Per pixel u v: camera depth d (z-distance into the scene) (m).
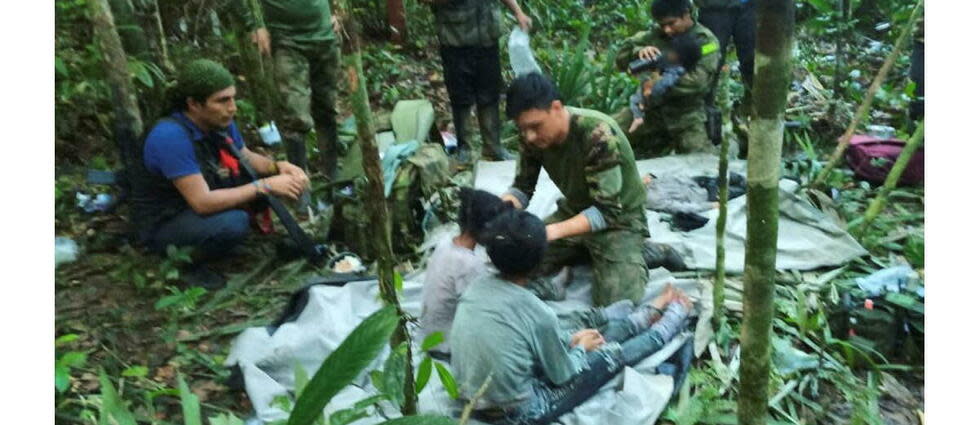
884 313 3.13
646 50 4.78
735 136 5.16
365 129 1.85
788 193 3.99
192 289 3.33
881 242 3.95
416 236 3.97
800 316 3.19
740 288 3.52
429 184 3.98
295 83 4.21
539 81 3.04
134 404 2.85
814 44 7.05
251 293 3.54
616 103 5.50
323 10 4.22
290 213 3.93
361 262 3.79
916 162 4.44
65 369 2.68
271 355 3.03
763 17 1.49
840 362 3.13
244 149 3.89
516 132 5.51
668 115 4.84
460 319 2.60
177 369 3.06
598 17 8.43
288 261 3.82
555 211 3.82
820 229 3.90
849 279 3.63
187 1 5.91
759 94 1.55
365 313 3.32
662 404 2.80
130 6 4.05
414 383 2.15
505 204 3.01
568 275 3.50
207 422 2.80
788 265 3.71
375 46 6.83
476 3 4.62
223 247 3.64
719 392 2.90
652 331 3.10
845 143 4.16
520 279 2.63
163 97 4.08
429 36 7.21
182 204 3.64
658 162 4.65
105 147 4.64
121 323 3.29
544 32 7.73
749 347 1.77
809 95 5.88
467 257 2.93
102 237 3.85
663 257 3.69
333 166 4.62
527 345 2.57
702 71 4.68
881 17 7.67
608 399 2.80
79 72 4.68
